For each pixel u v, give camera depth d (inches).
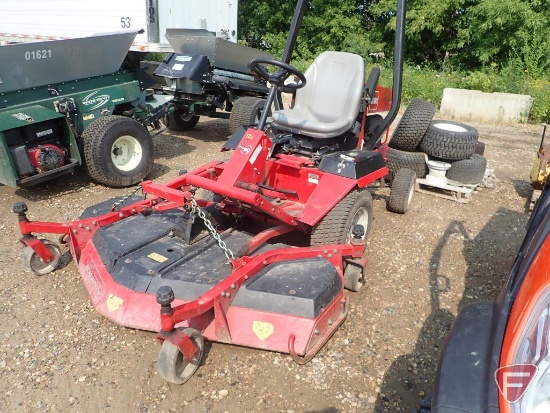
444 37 652.7
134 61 259.0
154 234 130.3
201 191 171.8
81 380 103.3
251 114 276.5
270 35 708.7
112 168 211.8
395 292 140.9
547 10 542.0
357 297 137.3
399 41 169.5
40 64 201.6
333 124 154.9
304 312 105.0
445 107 446.9
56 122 205.5
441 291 142.7
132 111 251.1
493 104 429.4
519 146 336.2
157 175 238.2
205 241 129.6
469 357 62.6
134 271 114.3
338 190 138.0
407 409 98.5
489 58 595.2
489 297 140.5
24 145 191.3
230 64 302.7
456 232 184.7
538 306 57.2
